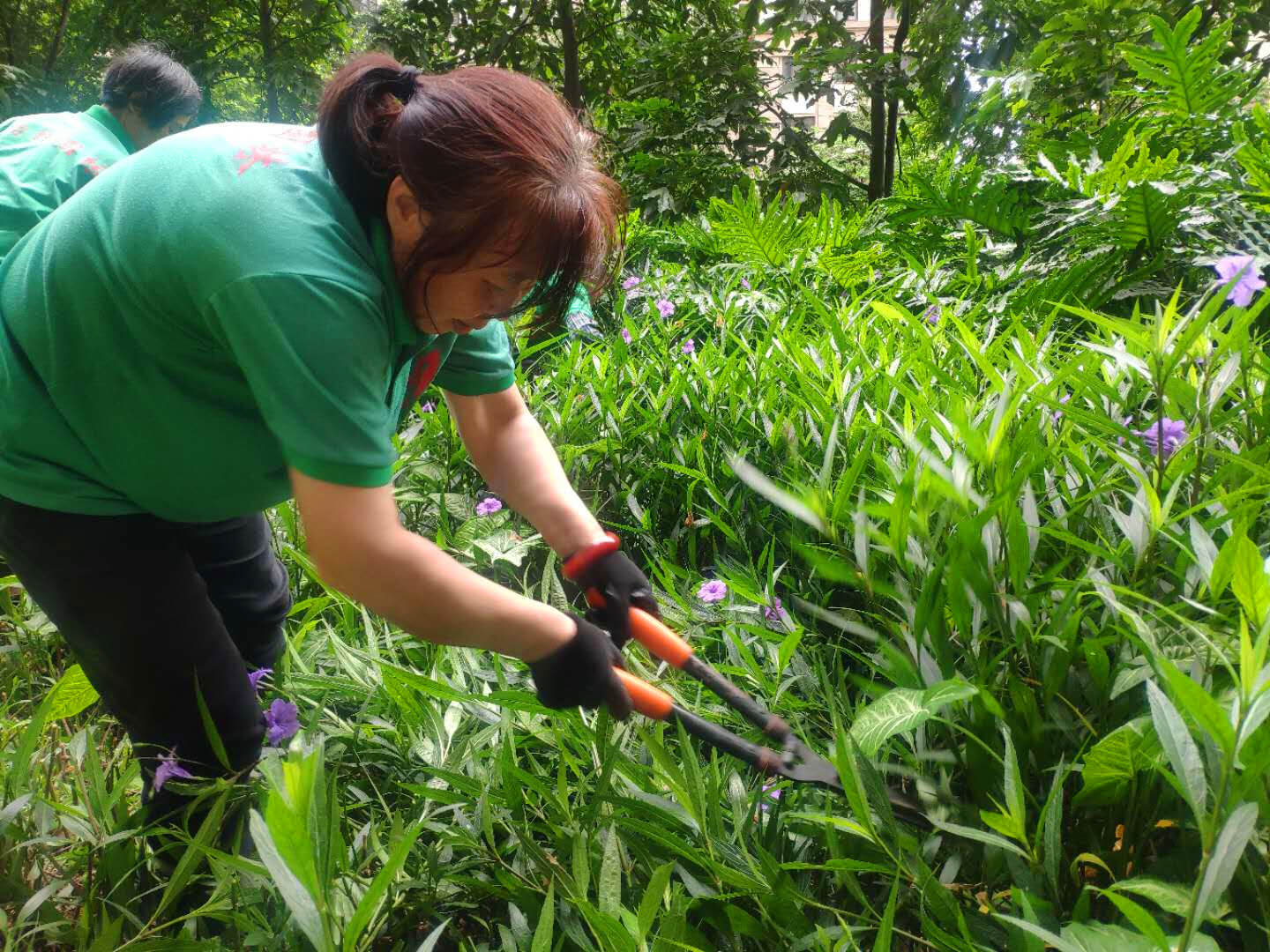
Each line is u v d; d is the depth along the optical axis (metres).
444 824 1.64
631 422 3.05
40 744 1.88
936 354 2.66
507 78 1.12
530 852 1.44
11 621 2.32
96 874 1.51
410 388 1.44
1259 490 1.50
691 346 3.75
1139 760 1.24
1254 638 1.05
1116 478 1.81
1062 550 1.73
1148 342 1.64
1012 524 1.46
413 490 2.84
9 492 1.42
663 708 1.40
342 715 2.05
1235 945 1.25
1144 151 4.09
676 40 9.59
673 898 1.38
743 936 1.42
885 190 9.98
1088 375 2.00
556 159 1.09
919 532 1.54
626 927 1.23
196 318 1.21
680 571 2.41
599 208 1.14
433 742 1.79
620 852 1.47
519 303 1.21
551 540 1.67
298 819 0.90
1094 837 1.38
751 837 1.50
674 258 6.30
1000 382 1.90
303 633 2.07
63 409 1.34
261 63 13.14
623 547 2.74
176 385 1.30
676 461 2.77
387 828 1.69
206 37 13.34
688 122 9.44
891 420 2.07
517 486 1.69
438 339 1.43
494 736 1.79
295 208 1.13
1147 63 4.64
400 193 1.14
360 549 1.17
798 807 1.56
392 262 1.20
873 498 2.07
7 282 1.38
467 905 1.55
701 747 1.82
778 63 10.98
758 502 2.59
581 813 1.57
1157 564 1.57
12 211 2.53
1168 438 1.77
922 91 9.23
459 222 1.09
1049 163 4.66
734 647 1.94
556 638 1.31
